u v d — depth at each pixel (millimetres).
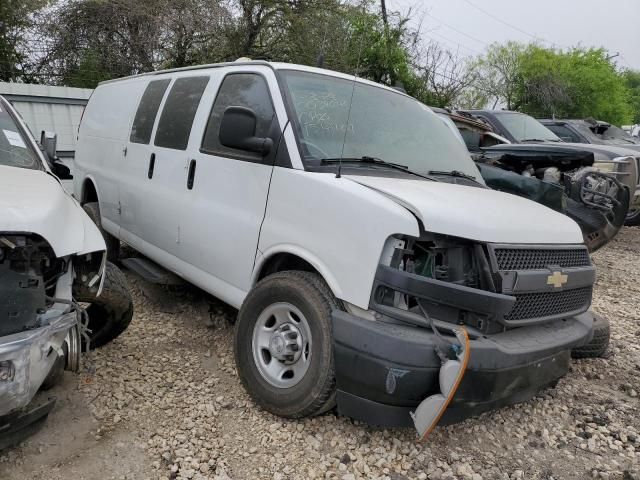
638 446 3584
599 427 3773
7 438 2861
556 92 31344
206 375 4066
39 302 2666
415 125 4484
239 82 4324
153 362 4203
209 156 4328
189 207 4461
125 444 3201
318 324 3229
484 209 3295
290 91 3914
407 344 2877
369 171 3703
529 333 3318
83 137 6895
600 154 8547
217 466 3064
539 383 3361
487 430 3643
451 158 4410
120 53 15469
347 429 3455
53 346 2723
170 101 5090
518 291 3068
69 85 14867
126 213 5559
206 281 4383
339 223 3238
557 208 5973
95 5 14938
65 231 2973
